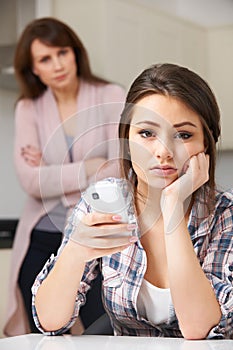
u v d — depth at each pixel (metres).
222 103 4.99
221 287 1.60
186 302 1.54
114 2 4.11
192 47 4.87
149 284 1.67
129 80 4.25
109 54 4.07
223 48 4.98
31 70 3.36
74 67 3.31
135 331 1.75
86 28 4.10
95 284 3.07
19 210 4.66
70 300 1.58
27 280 3.35
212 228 1.68
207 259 1.66
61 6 4.18
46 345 1.38
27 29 3.32
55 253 3.30
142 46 4.35
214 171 1.63
